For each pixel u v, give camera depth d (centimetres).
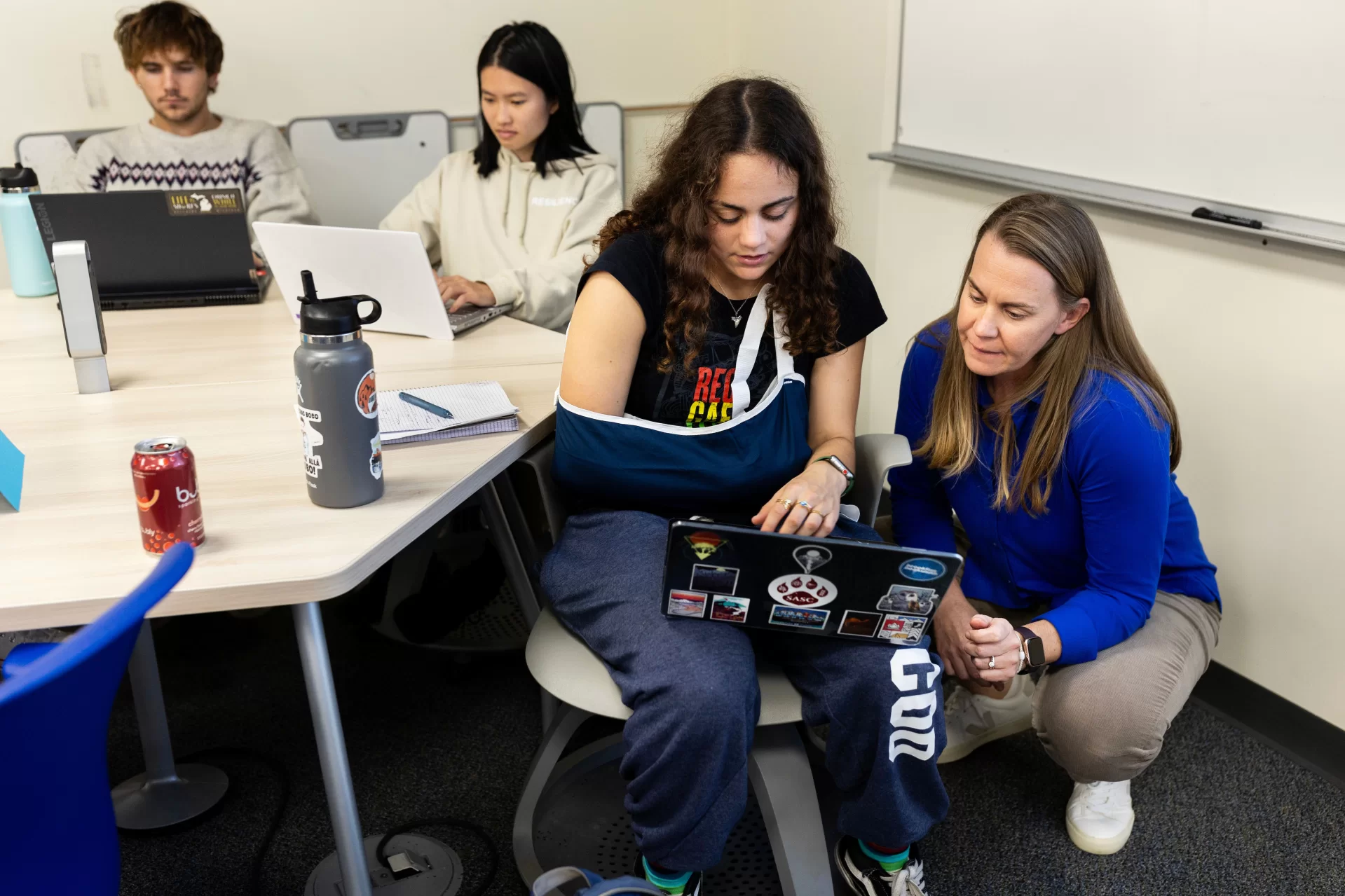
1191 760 181
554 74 227
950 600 154
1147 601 148
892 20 254
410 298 181
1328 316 163
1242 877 154
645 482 137
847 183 284
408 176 305
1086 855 159
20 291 210
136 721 192
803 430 145
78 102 277
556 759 153
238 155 256
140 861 158
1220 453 186
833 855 154
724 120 130
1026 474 147
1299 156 162
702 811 120
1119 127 195
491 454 133
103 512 116
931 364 160
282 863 157
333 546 108
